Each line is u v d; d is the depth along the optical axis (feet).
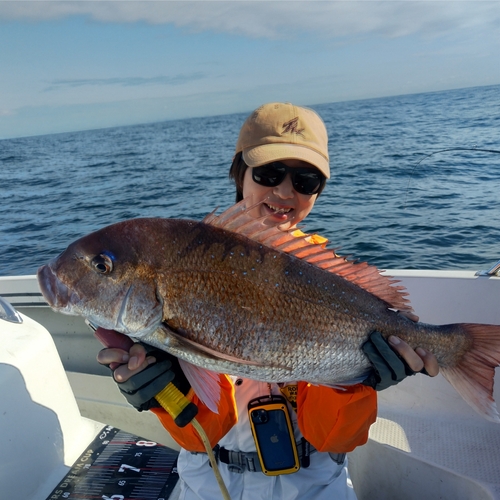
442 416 3.84
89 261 2.02
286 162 3.03
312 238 3.27
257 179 3.08
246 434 2.73
